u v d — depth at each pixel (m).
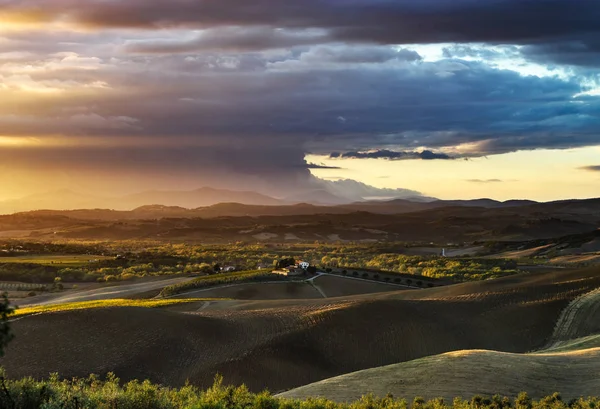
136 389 27.12
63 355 57.97
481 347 74.50
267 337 68.94
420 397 36.88
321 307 82.81
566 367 44.56
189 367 60.28
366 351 69.25
